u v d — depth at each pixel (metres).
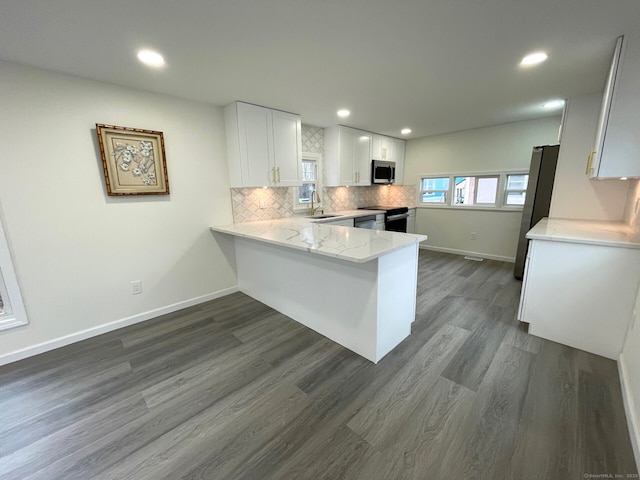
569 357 2.11
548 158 3.46
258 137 3.18
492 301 3.12
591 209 3.03
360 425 1.54
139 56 1.94
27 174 2.12
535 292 2.35
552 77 2.40
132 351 2.29
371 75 2.32
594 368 1.97
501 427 1.50
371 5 1.42
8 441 1.48
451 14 1.51
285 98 2.90
